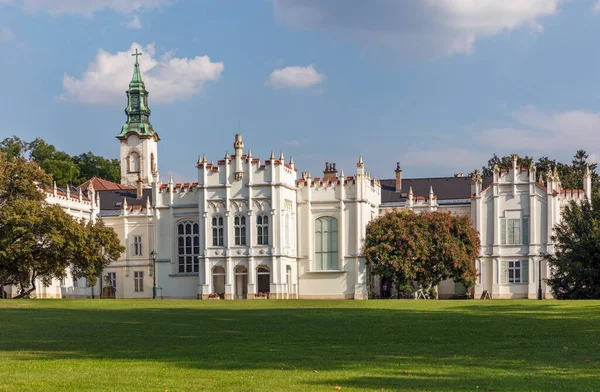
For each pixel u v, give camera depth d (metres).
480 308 70.44
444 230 104.75
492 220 114.75
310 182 112.25
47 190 110.88
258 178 107.81
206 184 109.31
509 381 29.20
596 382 29.03
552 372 31.30
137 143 194.38
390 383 28.83
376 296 113.81
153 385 28.31
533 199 113.44
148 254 120.00
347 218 111.31
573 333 45.78
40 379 29.50
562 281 91.06
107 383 28.69
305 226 112.12
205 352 37.62
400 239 104.62
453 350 38.25
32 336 45.41
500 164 172.38
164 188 115.00
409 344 40.91
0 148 189.62
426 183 126.25
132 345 40.69
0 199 94.75
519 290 113.38
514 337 44.09
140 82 195.75
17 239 90.31
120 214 121.88
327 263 111.62
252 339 43.62
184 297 113.25
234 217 108.50
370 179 117.75
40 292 111.38
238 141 108.75
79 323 54.50
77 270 100.00
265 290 108.12
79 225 94.88
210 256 108.56
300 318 59.34
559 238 91.62
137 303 81.19
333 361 34.47
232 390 27.39
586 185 116.56
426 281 105.25
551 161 169.88
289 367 32.72
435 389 27.67
